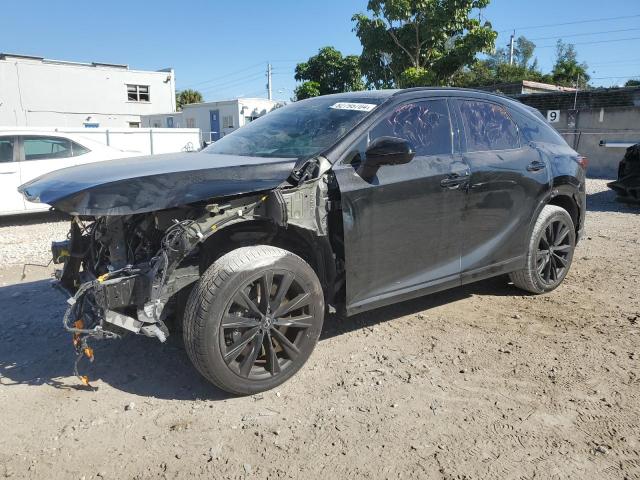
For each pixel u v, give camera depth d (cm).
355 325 444
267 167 333
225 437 291
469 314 468
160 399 331
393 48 2042
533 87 2909
